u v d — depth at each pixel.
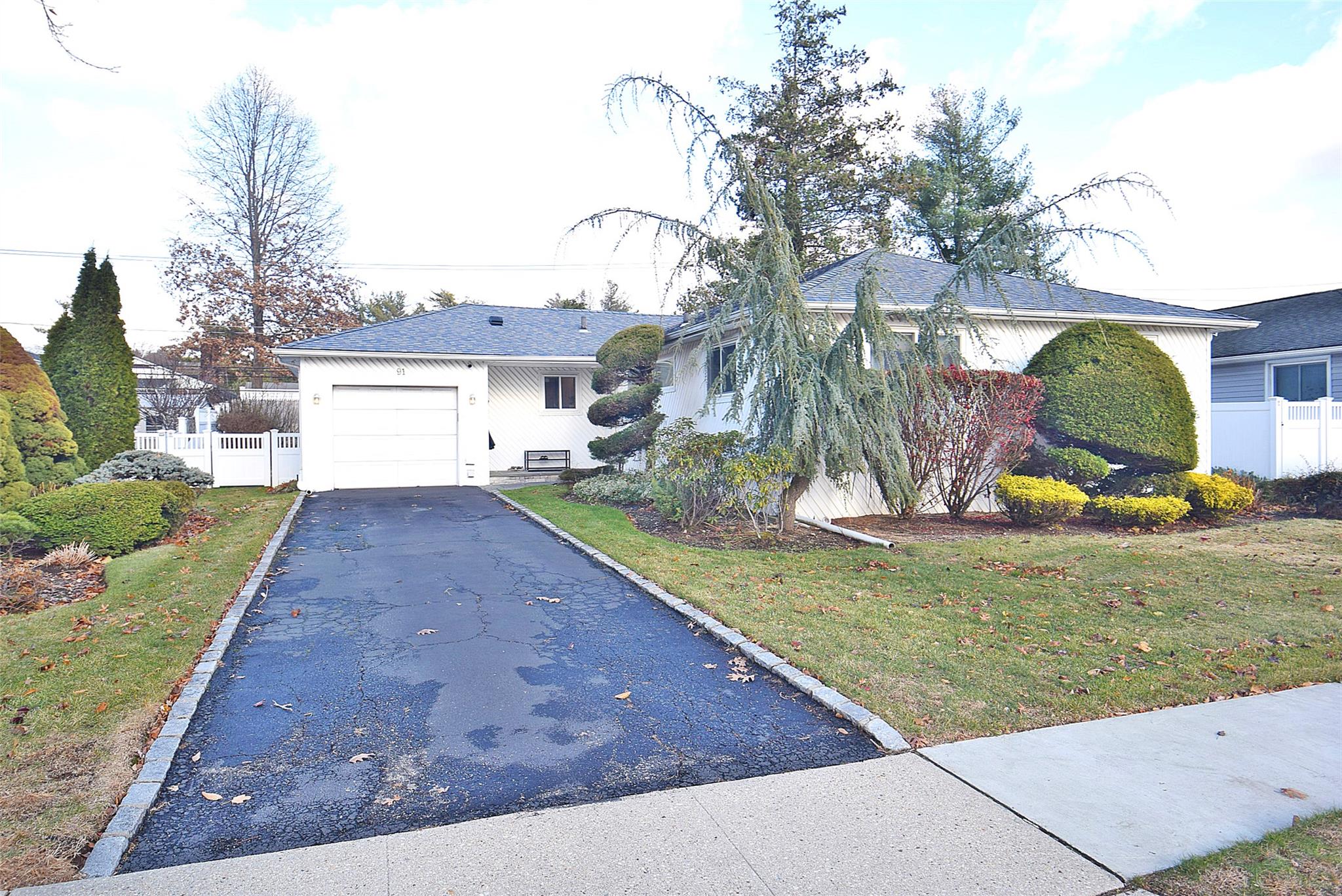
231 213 32.75
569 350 17.94
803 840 3.05
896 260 14.20
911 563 8.27
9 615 6.30
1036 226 8.68
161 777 3.57
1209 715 4.31
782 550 8.99
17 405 10.32
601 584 7.54
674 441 10.96
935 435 10.72
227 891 2.72
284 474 16.09
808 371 9.01
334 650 5.58
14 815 3.22
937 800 3.36
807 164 23.58
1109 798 3.36
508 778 3.64
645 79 8.48
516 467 19.16
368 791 3.52
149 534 9.01
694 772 3.70
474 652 5.53
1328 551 9.03
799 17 25.61
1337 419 15.55
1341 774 3.59
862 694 4.56
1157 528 10.55
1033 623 6.05
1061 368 12.14
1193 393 13.87
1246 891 2.68
